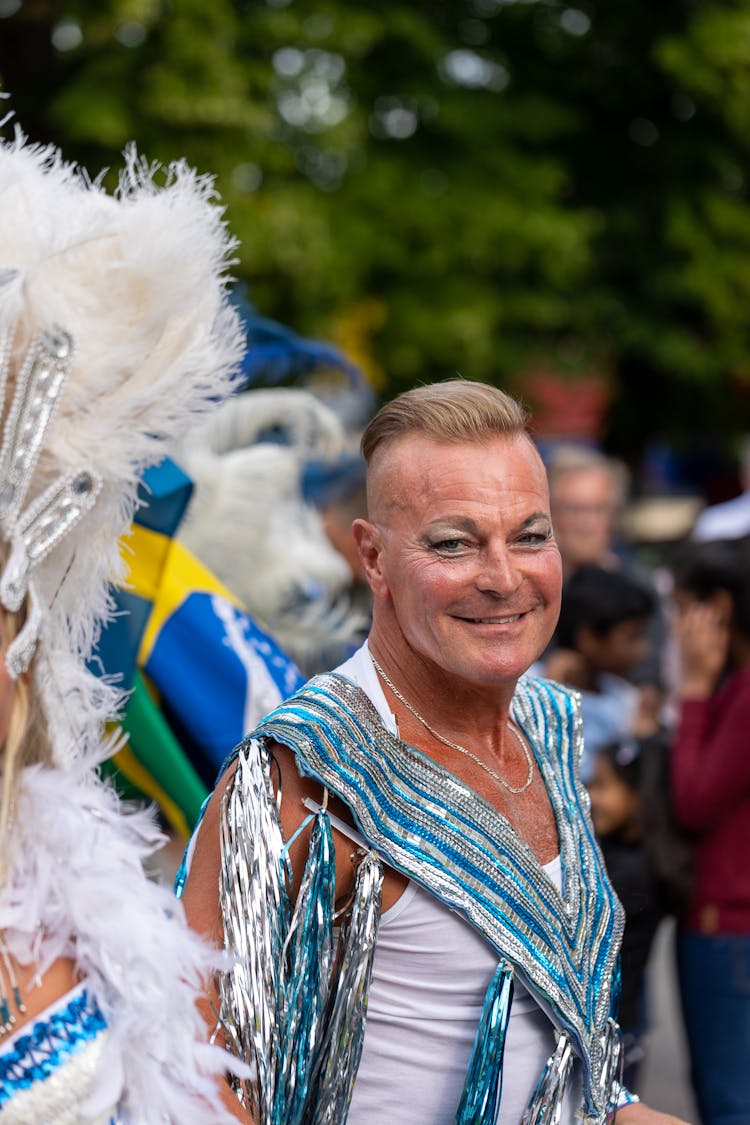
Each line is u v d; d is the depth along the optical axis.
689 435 13.93
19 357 1.69
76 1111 1.57
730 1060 4.07
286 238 10.00
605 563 6.14
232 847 2.05
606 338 12.41
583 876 2.29
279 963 2.01
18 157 1.92
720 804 3.94
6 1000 1.59
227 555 3.88
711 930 4.05
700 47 11.70
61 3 9.45
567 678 4.64
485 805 2.18
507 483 2.14
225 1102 1.82
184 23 9.75
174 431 1.90
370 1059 2.11
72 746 1.83
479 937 2.11
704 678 4.14
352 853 2.09
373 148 11.26
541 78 12.23
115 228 1.79
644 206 12.46
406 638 2.20
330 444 4.39
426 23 11.29
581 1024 2.15
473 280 11.36
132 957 1.64
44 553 1.71
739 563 4.18
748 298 12.46
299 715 2.13
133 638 2.96
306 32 10.54
